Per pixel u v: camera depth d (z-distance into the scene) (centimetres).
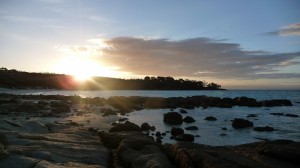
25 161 1168
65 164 1251
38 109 4025
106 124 3081
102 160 1431
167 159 1412
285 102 7412
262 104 7119
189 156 1353
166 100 6762
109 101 6500
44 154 1309
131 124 2348
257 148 1491
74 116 3738
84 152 1475
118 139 1827
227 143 2408
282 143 1552
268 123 3775
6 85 14025
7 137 1522
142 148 1562
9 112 3581
